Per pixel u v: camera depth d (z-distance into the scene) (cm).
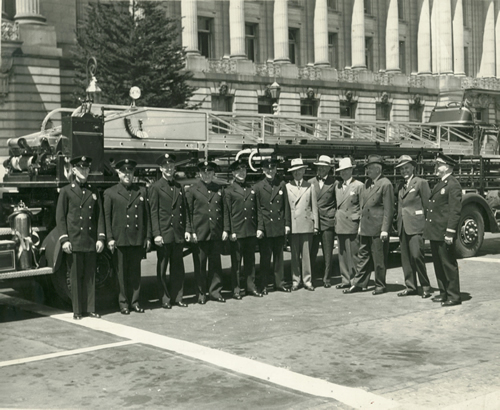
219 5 4519
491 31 5919
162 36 2877
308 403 548
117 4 3094
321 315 891
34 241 916
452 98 5528
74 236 876
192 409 542
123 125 1117
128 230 910
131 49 2772
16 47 3272
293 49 5006
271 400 558
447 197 940
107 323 855
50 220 990
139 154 1129
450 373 627
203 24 4503
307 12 4991
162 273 956
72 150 930
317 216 1091
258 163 1170
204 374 629
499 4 5869
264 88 4488
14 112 3291
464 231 1420
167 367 652
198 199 983
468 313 891
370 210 1047
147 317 895
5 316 902
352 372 636
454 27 5712
